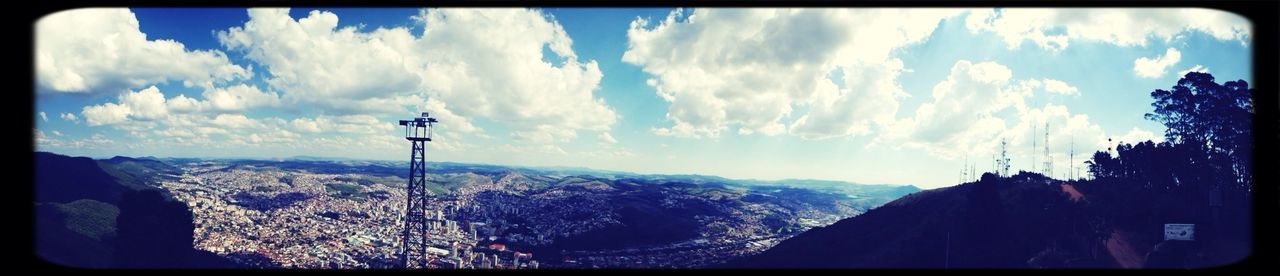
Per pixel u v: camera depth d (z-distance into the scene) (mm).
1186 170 37719
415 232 51938
